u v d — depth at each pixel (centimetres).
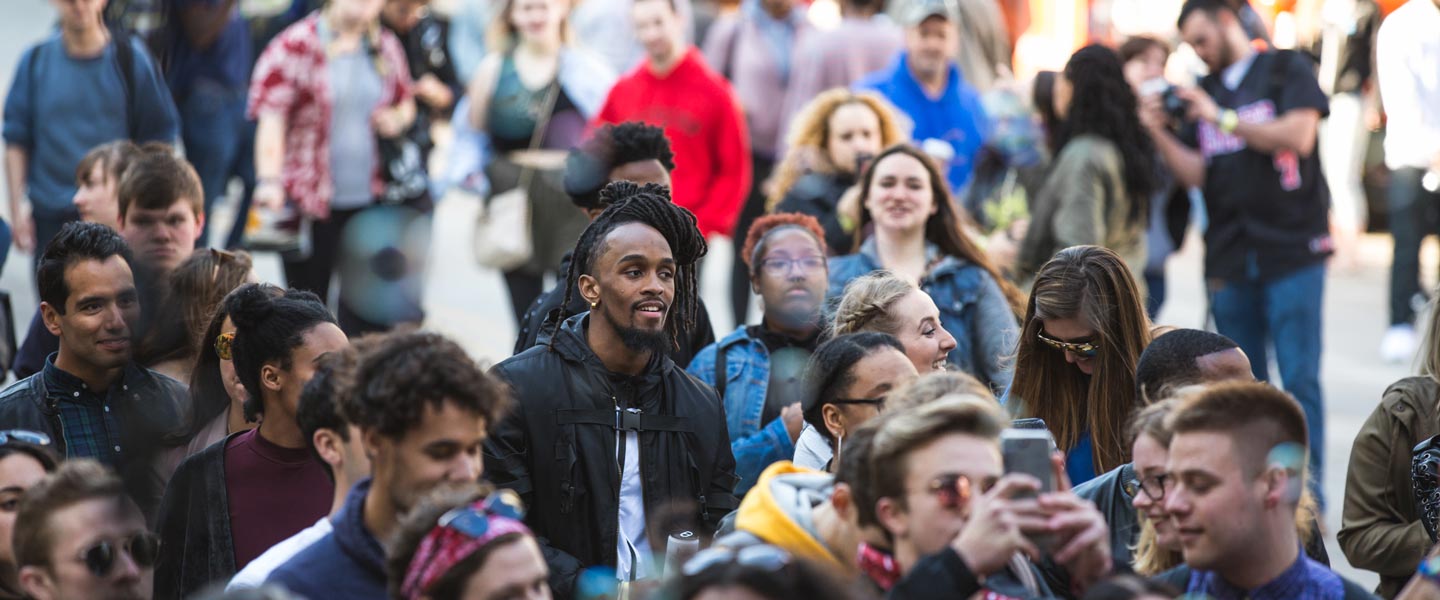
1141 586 540
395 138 1688
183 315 963
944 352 920
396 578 571
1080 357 866
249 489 801
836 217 1340
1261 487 598
